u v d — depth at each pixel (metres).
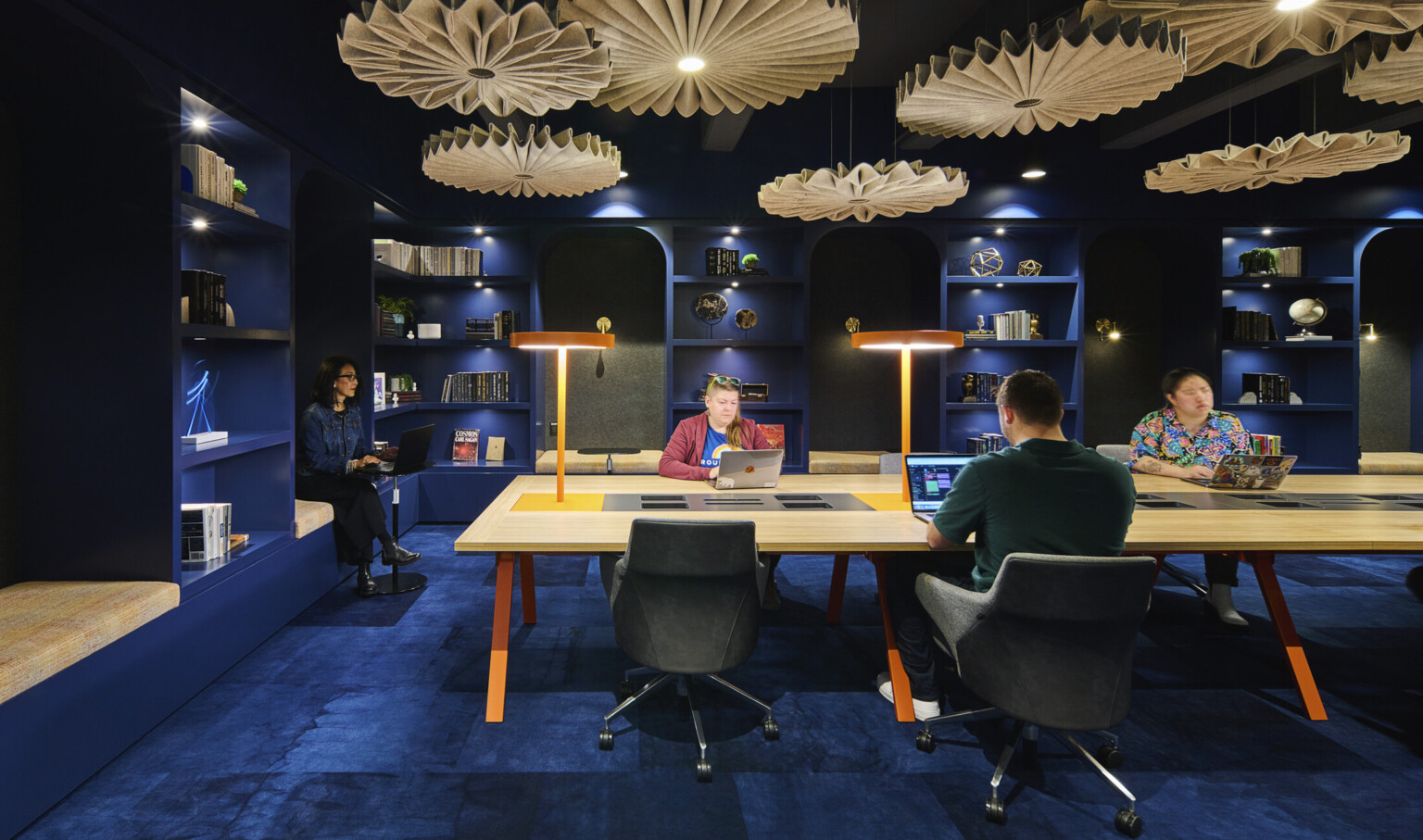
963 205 5.56
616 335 6.16
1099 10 2.27
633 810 2.03
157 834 1.89
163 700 2.52
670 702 2.72
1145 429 4.01
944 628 2.15
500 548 2.34
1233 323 5.76
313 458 4.05
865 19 4.43
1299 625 3.58
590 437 6.19
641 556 2.15
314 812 2.00
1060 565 1.80
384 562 4.05
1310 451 6.08
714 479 3.45
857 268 6.22
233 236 3.47
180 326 2.65
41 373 2.58
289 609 3.54
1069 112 2.86
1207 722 2.58
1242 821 1.99
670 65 2.47
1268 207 5.58
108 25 2.30
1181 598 4.02
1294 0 2.10
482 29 2.11
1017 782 2.19
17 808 1.88
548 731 2.49
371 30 2.09
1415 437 6.29
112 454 2.59
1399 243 6.17
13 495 2.57
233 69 2.98
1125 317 6.21
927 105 2.75
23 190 2.58
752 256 5.74
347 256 4.91
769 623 3.59
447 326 6.01
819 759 2.32
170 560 2.61
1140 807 2.06
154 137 2.57
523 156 3.43
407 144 5.25
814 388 6.25
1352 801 2.09
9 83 2.45
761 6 2.09
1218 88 4.33
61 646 2.01
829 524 2.63
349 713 2.60
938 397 5.71
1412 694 2.81
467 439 5.98
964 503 2.10
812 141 5.50
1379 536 2.44
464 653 3.18
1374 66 2.63
